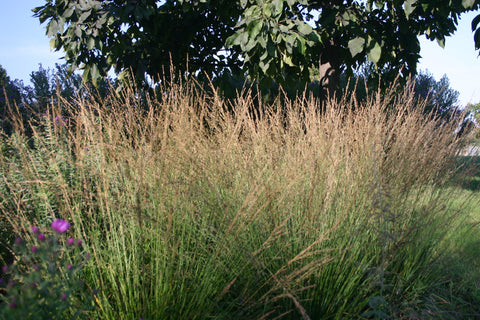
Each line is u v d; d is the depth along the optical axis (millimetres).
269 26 4883
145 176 2180
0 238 2123
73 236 1912
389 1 6312
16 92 7043
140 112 2873
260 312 1782
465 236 2531
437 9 5789
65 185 1949
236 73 7102
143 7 5422
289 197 2211
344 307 1952
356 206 2291
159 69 6090
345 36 6410
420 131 2863
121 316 1641
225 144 2623
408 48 6320
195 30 6562
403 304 2029
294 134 2969
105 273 1864
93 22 5289
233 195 2256
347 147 2682
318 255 1986
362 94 8586
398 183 2486
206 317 1717
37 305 1210
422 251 2412
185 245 2066
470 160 2947
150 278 1814
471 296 2279
